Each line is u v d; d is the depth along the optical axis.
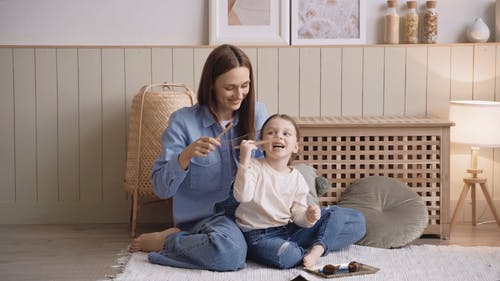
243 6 4.12
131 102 4.15
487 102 4.08
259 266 3.12
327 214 3.23
